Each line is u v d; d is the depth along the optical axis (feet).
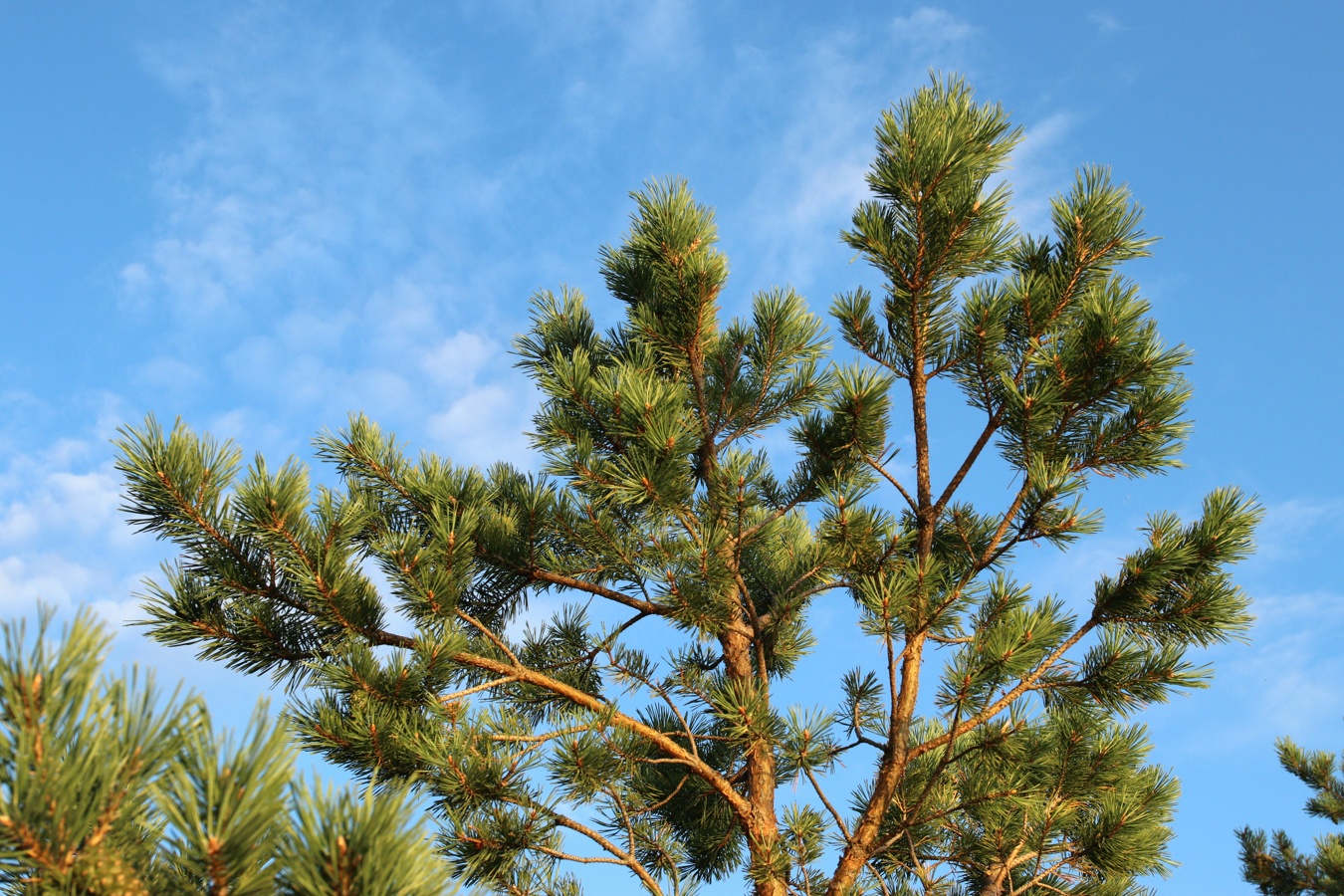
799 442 17.21
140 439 13.39
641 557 16.93
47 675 4.30
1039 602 14.57
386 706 13.97
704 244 17.28
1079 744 15.64
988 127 16.31
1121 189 15.87
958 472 16.01
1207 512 14.60
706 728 18.79
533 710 16.96
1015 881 17.17
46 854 4.10
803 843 16.65
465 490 17.35
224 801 4.15
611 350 19.74
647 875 14.88
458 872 13.87
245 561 14.42
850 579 17.40
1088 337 14.76
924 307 15.98
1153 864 15.56
